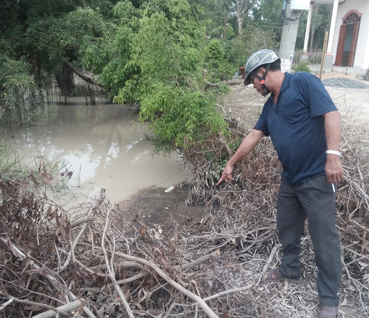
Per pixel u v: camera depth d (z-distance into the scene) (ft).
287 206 8.05
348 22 61.36
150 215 13.73
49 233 7.65
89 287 7.70
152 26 14.83
